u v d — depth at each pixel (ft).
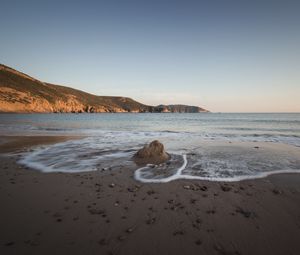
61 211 13.82
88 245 10.39
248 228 11.94
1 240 10.68
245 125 108.68
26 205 14.71
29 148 38.22
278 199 15.75
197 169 23.94
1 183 19.36
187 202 15.21
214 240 10.87
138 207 14.40
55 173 22.58
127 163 26.78
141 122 141.69
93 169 24.11
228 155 31.71
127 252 9.93
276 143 44.60
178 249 10.19
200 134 64.34
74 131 74.28
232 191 17.33
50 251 9.90
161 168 24.39
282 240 10.87
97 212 13.66
